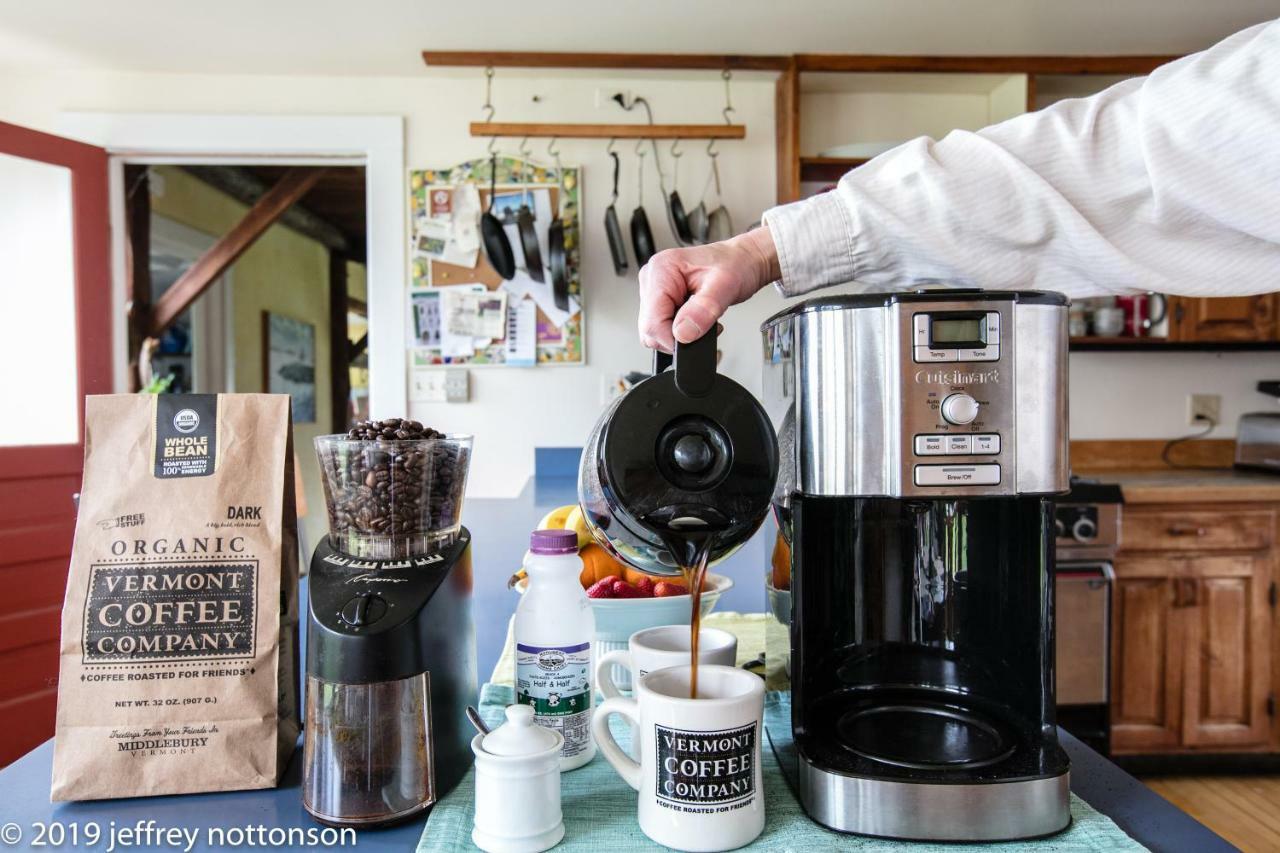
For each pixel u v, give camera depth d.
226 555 0.64
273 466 0.66
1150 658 2.35
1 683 2.29
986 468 0.58
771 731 0.73
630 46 2.55
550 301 2.75
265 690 0.63
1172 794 2.27
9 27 2.36
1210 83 0.61
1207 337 2.69
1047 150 0.65
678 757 0.54
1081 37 2.49
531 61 2.58
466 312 2.73
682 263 0.65
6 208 2.48
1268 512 2.34
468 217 2.73
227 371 4.46
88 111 2.67
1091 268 0.65
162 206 3.76
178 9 2.26
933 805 0.55
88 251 2.61
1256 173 0.60
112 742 0.61
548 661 0.66
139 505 0.64
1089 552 2.28
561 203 2.74
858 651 0.69
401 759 0.58
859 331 0.58
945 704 0.68
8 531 2.32
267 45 2.50
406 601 0.59
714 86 2.78
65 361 2.58
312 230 5.13
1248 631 2.35
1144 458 2.93
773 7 2.28
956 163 0.66
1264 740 2.36
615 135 2.67
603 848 0.54
